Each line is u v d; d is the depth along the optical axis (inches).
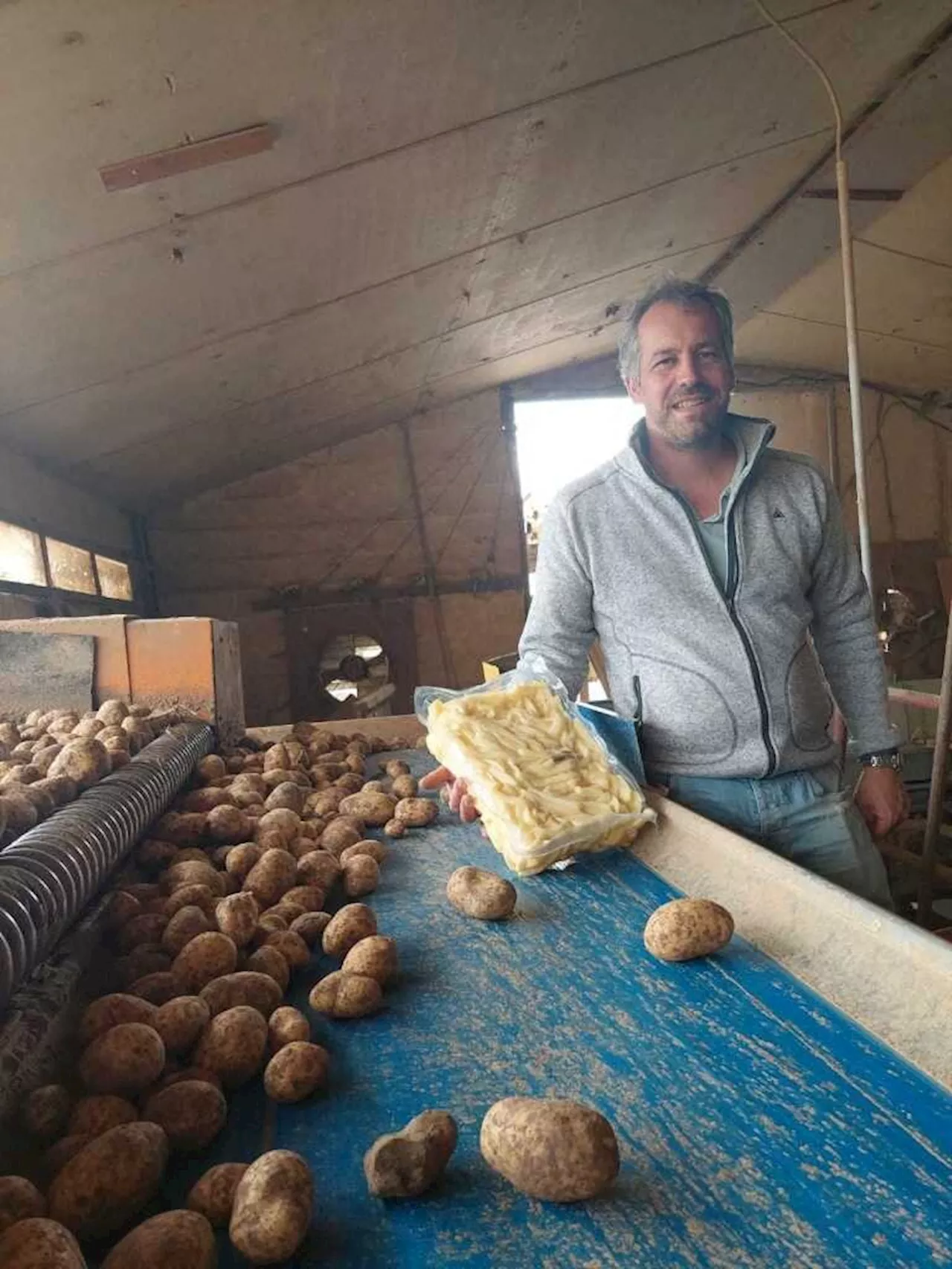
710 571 58.9
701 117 142.9
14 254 101.5
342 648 282.8
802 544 60.9
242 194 110.4
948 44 140.4
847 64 138.9
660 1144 26.9
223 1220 24.9
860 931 35.6
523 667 63.1
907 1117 27.1
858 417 96.0
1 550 152.8
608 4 102.7
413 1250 23.7
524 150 131.6
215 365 167.5
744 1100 28.6
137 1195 25.1
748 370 297.7
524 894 47.3
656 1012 34.4
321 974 40.8
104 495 225.5
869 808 66.5
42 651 90.7
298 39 85.8
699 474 61.3
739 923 40.8
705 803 60.0
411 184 127.9
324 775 75.8
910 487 307.1
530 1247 23.6
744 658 58.7
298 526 281.1
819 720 62.0
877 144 168.4
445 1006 36.4
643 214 179.0
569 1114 25.1
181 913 41.4
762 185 182.2
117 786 53.2
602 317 251.6
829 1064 30.0
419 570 287.1
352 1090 31.2
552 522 64.2
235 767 80.9
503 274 184.9
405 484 287.1
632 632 61.2
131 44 76.4
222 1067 31.4
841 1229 23.3
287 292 148.6
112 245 109.0
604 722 57.6
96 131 86.0
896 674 289.3
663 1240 23.4
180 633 91.5
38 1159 27.8
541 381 296.0
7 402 142.3
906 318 247.0
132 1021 32.8
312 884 48.8
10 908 31.5
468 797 54.1
